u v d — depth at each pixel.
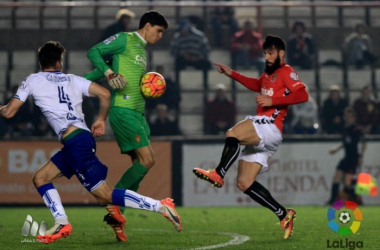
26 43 68.81
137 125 27.97
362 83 68.06
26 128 58.03
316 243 26.56
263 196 27.86
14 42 68.69
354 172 54.72
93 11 69.94
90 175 24.91
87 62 68.81
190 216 42.78
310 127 59.00
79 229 33.56
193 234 30.91
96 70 28.59
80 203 53.19
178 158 54.22
